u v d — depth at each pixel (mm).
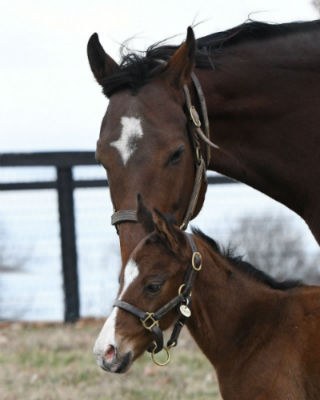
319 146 7840
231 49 7926
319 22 8070
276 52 7895
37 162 15820
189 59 7500
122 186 7227
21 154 15789
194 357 12875
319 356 7672
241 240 17172
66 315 15789
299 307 7875
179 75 7508
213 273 7875
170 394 11320
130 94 7477
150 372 12250
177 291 7562
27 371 12453
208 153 7625
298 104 7840
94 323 15312
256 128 7852
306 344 7727
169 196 7289
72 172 15883
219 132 7832
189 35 7473
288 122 7844
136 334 7359
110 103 7500
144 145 7254
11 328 15055
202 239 7945
